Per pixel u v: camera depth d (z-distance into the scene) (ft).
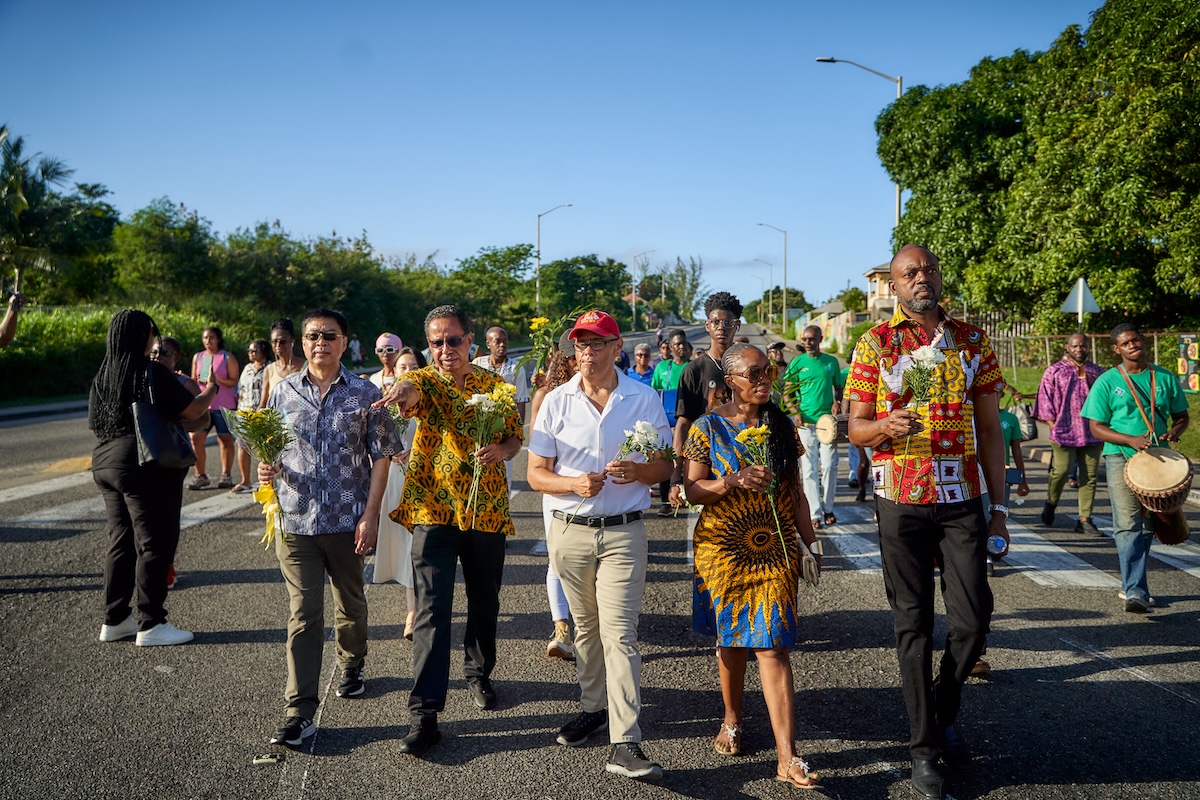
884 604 19.40
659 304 438.40
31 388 84.58
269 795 11.28
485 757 12.39
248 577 21.44
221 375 33.14
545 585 21.17
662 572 22.62
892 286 12.30
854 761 12.28
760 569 11.82
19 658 16.11
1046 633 17.51
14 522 27.25
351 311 158.81
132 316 16.42
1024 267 69.72
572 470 12.61
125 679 15.12
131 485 16.35
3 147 109.19
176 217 134.41
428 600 12.91
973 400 12.17
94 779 11.66
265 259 142.72
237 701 14.24
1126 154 62.64
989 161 81.51
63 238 114.11
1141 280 64.80
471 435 13.08
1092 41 70.95
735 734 12.46
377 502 13.39
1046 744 12.74
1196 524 27.27
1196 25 62.08
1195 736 12.92
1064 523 27.76
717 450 12.25
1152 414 19.03
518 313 235.81
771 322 295.69
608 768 11.68
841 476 38.52
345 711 13.93
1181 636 17.21
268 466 12.85
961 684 11.93
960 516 11.60
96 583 20.88
